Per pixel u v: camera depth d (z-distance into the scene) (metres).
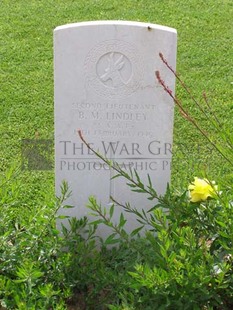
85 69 1.80
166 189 1.86
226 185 1.78
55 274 1.75
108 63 1.80
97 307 1.74
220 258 1.65
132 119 1.86
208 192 1.67
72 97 1.83
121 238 1.80
